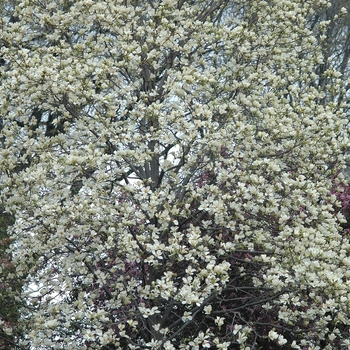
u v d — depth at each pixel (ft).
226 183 25.66
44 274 26.84
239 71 30.12
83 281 26.17
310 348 25.14
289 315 25.52
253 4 32.60
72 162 23.30
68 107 27.84
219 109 27.09
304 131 27.45
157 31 28.99
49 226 26.13
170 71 28.55
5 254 31.91
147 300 27.14
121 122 26.27
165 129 25.85
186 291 21.76
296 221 25.99
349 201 36.09
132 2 33.68
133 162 26.91
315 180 29.22
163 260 25.98
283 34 32.01
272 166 25.04
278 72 32.42
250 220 26.68
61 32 30.19
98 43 29.43
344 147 28.71
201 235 28.86
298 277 23.57
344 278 25.30
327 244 24.71
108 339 23.15
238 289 26.89
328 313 29.09
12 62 27.76
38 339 23.79
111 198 25.76
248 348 23.73
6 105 27.22
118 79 27.35
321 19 58.44
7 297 30.01
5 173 26.12
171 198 24.86
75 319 24.22
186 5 32.73
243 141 27.09
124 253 25.63
